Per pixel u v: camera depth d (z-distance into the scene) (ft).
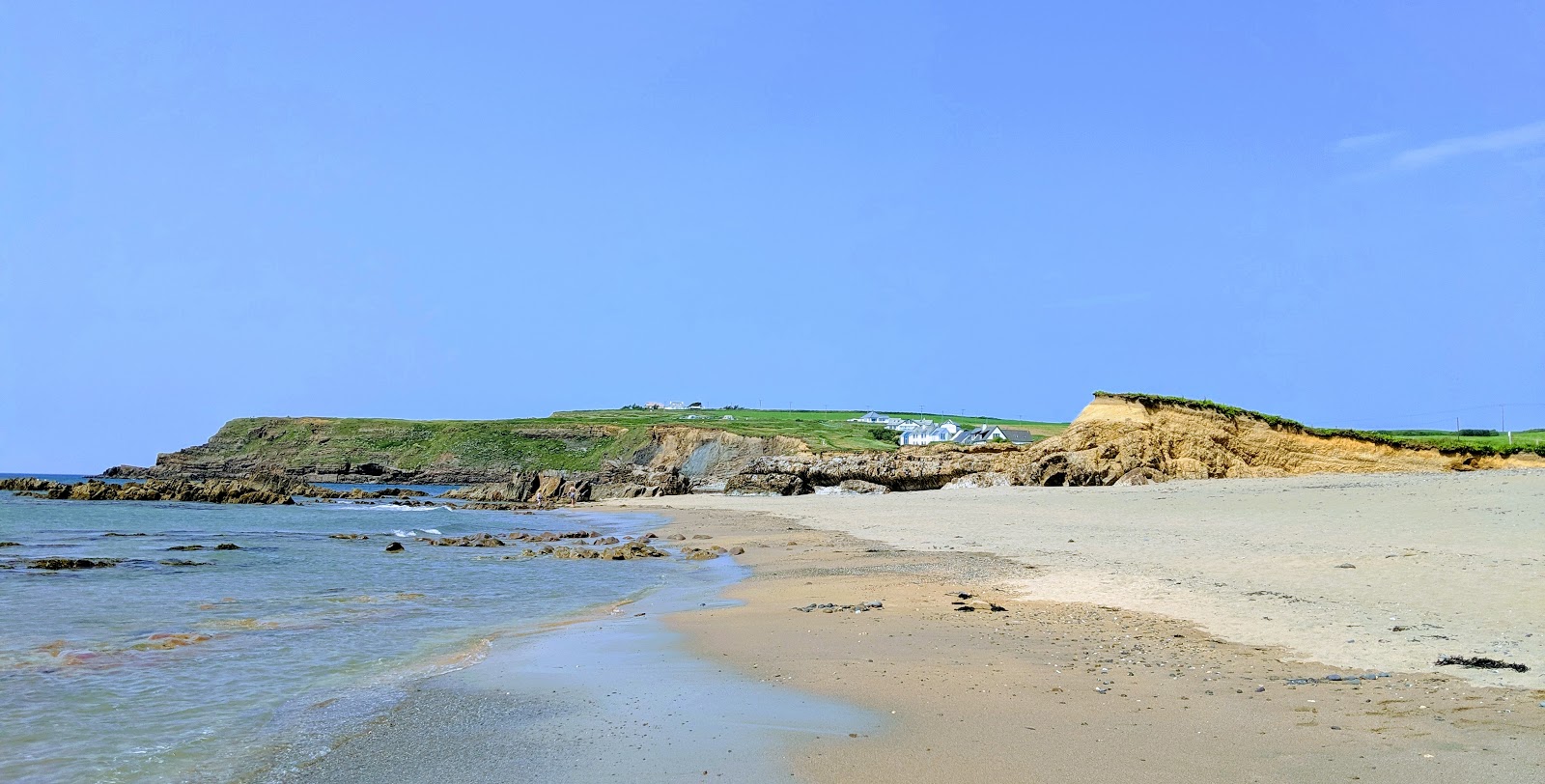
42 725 33.09
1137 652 40.78
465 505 233.55
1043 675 36.63
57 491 230.27
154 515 180.86
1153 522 108.78
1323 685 33.42
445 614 59.26
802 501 211.00
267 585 74.90
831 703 33.35
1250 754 25.95
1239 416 201.98
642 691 36.29
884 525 128.67
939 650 42.50
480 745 29.63
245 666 42.91
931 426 426.92
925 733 29.14
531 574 84.28
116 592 69.72
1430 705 29.99
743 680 37.73
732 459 355.97
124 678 40.57
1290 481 163.32
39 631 52.08
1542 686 31.73
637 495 266.98
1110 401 216.54
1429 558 61.16
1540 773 23.29
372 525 161.58
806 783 24.95
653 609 60.54
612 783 25.50
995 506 150.61
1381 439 189.98
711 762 27.09
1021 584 64.28
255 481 277.64
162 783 26.89
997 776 24.90
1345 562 63.36
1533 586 49.62
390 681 39.65
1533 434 231.91
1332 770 24.32
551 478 270.26
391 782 26.37
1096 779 24.41
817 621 52.34
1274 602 50.98
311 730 32.17
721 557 98.48
